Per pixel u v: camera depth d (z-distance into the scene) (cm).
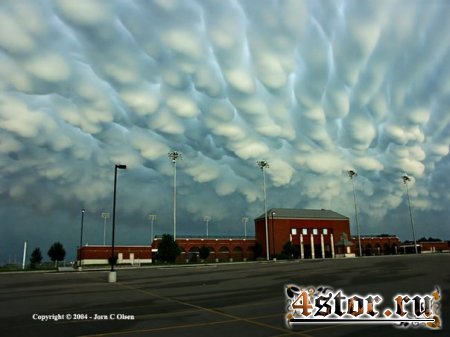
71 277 3925
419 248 12200
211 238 10469
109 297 2030
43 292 2386
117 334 1115
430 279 2547
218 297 1950
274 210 10906
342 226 11169
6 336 1128
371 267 3991
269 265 5359
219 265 6106
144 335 1095
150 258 9188
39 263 8831
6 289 2659
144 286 2678
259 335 1079
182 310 1541
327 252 10838
